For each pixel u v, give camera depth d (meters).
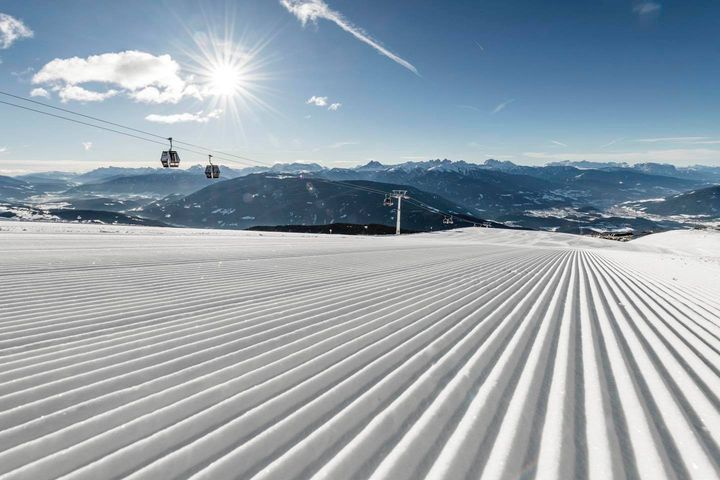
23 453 1.58
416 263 9.62
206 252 10.41
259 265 8.07
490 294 5.43
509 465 1.51
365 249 13.91
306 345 3.00
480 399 2.09
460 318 3.95
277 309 4.19
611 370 2.55
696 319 4.26
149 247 11.27
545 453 1.59
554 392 2.19
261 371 2.47
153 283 5.54
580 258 14.75
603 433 1.75
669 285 7.13
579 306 4.79
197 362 2.61
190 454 1.60
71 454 1.59
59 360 2.59
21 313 3.74
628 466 1.51
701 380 2.41
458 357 2.77
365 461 1.55
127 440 1.69
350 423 1.85
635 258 16.20
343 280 6.39
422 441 1.69
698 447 1.64
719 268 11.13
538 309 4.52
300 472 1.49
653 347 3.12
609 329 3.66
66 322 3.50
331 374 2.44
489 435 1.73
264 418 1.89
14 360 2.57
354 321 3.75
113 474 1.47
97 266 6.96
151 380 2.30
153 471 1.49
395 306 4.45
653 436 1.73
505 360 2.71
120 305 4.18
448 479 1.43
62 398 2.05
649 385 2.31
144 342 3.00
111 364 2.54
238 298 4.72
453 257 11.98
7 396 2.05
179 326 3.46
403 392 2.18
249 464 1.54
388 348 2.96
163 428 1.79
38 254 8.23
